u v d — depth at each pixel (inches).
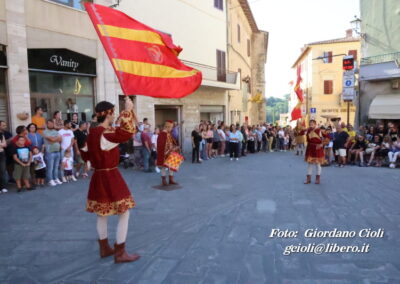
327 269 148.9
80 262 158.9
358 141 519.2
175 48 189.3
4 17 373.4
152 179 381.4
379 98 684.7
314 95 1440.7
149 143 428.8
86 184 345.1
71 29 457.1
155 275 144.5
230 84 813.9
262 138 796.6
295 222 216.7
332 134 525.3
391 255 163.5
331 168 485.7
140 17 591.2
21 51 391.2
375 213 237.5
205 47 791.7
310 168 354.0
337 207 254.2
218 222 218.5
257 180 378.6
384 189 322.0
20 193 305.4
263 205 261.4
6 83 382.0
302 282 136.8
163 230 204.8
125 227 156.7
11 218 230.1
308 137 350.6
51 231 203.9
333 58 1407.5
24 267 154.3
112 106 152.5
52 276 145.1
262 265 153.5
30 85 414.9
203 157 595.8
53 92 444.1
